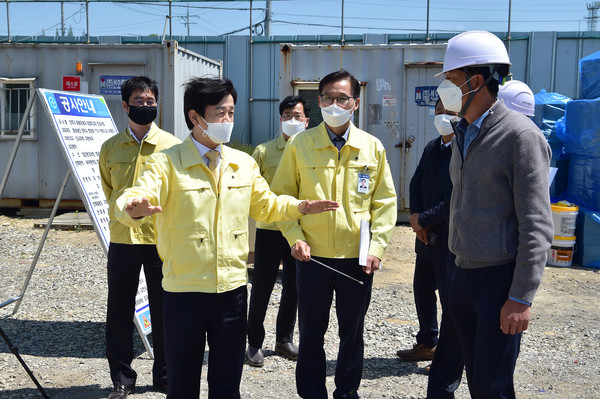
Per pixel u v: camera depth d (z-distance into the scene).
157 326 3.83
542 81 14.30
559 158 8.23
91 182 4.70
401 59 9.91
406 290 6.57
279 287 6.58
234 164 2.89
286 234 3.38
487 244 2.59
